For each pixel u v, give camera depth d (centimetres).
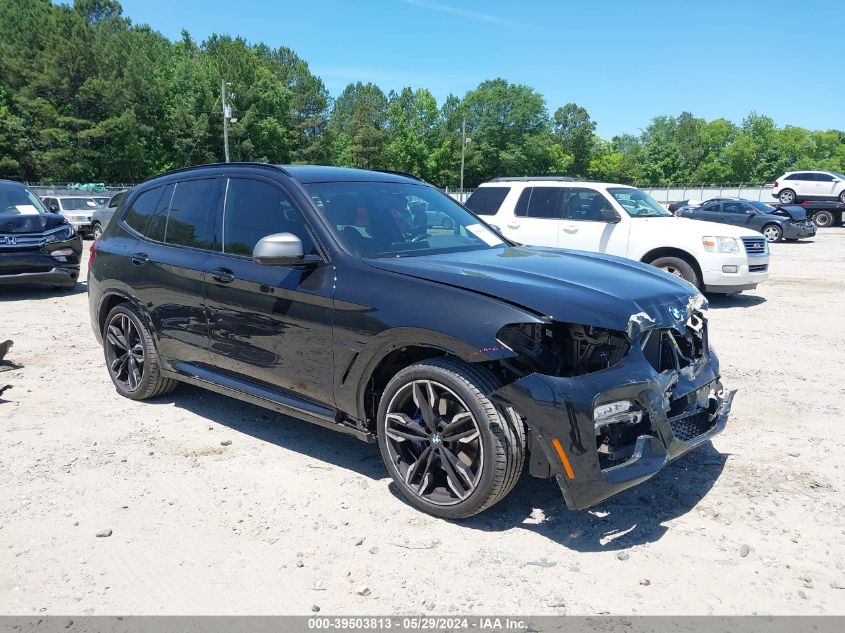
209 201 477
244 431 480
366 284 370
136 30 7669
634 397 320
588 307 325
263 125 7044
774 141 11131
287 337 407
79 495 380
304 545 329
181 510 363
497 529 343
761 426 491
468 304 334
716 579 301
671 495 382
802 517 357
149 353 514
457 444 344
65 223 1104
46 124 5309
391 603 283
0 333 802
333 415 394
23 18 5981
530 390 315
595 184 1073
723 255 971
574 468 308
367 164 8638
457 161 9531
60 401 543
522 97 9812
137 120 5884
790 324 877
